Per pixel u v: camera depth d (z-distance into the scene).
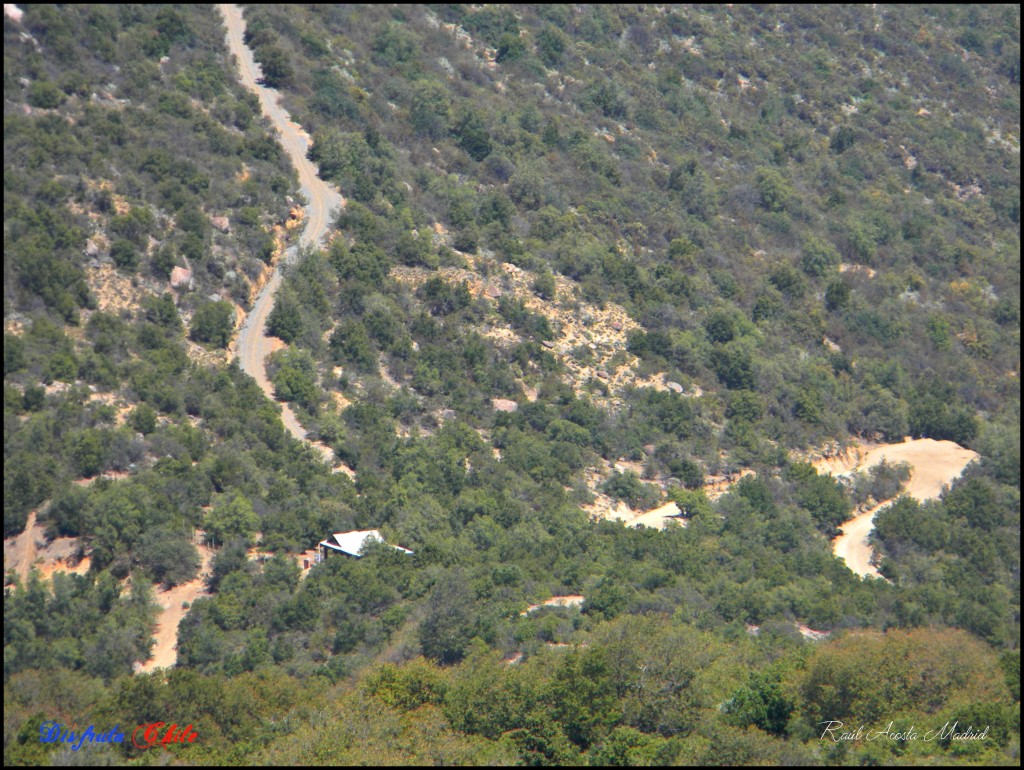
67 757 62.34
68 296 103.88
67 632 76.56
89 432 91.38
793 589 93.94
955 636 78.12
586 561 95.75
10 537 84.38
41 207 109.12
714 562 99.94
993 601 100.12
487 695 70.06
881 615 94.12
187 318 112.56
